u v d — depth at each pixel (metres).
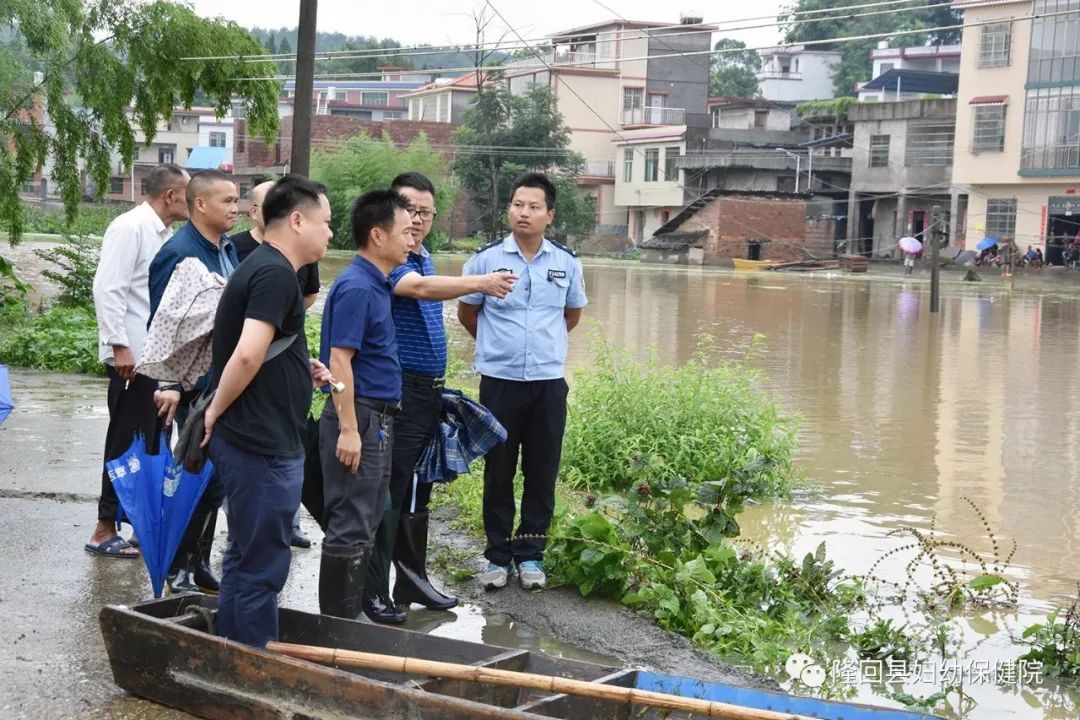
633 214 63.19
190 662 4.29
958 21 83.62
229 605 4.48
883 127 53.22
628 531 6.25
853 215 55.03
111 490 6.25
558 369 6.09
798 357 18.16
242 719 4.16
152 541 4.99
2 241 36.88
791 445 9.46
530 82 60.75
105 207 49.88
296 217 4.40
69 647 4.92
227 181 5.67
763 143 59.03
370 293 5.08
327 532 5.20
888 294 34.41
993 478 9.70
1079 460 10.47
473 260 6.18
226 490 4.42
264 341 4.25
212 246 5.71
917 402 13.82
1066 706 5.04
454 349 17.28
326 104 77.44
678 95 65.06
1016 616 6.22
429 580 6.30
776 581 6.43
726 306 28.20
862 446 11.02
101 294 6.04
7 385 6.34
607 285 35.81
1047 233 46.75
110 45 18.02
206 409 4.44
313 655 4.28
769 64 79.25
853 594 6.32
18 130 17.55
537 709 3.96
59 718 4.23
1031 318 26.45
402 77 88.50
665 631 5.59
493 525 6.17
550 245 6.16
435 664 4.16
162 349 4.92
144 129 18.56
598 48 63.78
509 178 56.03
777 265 50.53
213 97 18.88
